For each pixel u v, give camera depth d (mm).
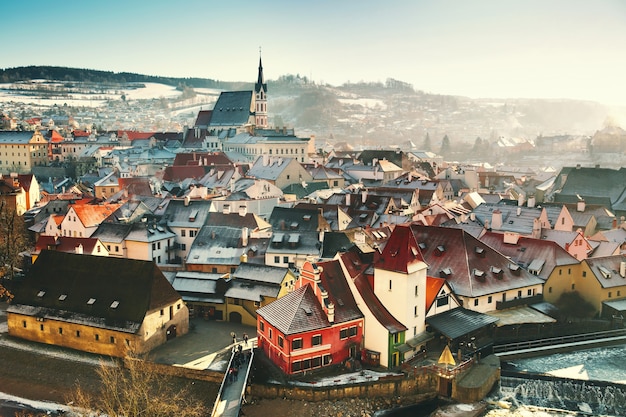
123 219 144375
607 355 101625
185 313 104438
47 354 98688
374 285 96500
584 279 114688
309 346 88188
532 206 159250
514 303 108688
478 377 89562
